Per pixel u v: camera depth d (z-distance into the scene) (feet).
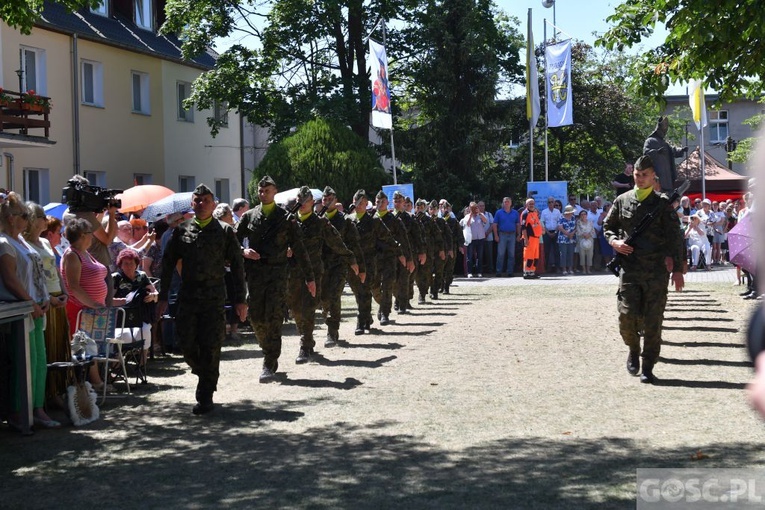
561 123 87.35
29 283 25.13
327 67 126.00
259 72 120.37
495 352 37.50
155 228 41.29
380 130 121.39
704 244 90.17
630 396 27.55
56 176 96.32
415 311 56.39
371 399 28.09
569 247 89.97
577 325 46.39
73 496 18.51
